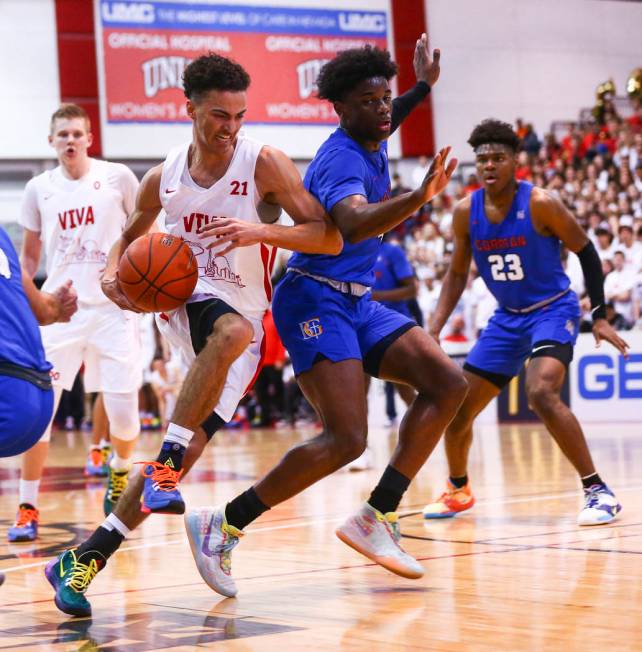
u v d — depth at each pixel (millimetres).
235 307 3680
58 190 5723
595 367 12164
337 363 3650
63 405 16766
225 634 3049
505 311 5461
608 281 13000
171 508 3186
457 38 22297
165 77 20203
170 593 3719
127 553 4613
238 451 10578
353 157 3664
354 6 21344
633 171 17453
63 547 4949
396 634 2959
